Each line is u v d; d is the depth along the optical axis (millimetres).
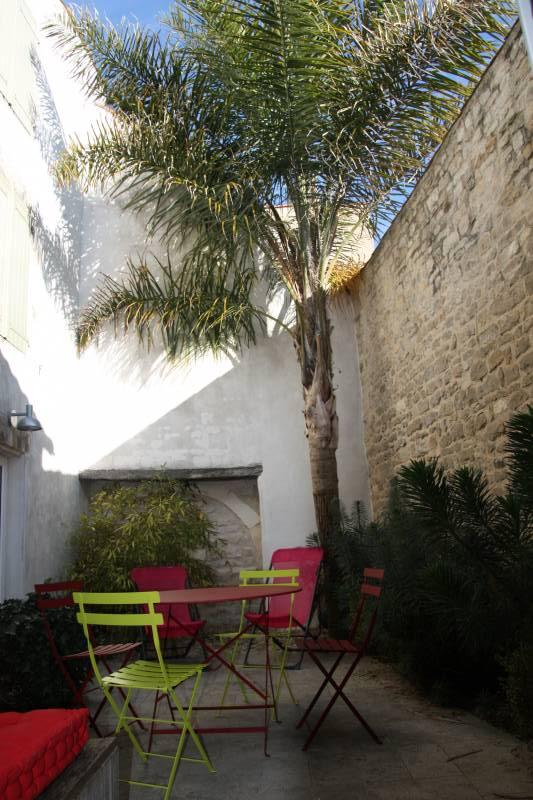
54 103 7539
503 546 3219
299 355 7418
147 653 6574
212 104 7180
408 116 6562
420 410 6449
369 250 9000
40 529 6352
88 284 8648
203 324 8031
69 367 7969
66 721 1284
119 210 8961
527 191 4258
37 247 6672
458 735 3447
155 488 8055
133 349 8531
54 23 7355
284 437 8438
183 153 7160
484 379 4992
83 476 8055
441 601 3416
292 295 7469
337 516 6754
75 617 4305
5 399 5461
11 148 5898
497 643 3414
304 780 2934
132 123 7434
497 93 4602
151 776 3061
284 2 5840
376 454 8078
